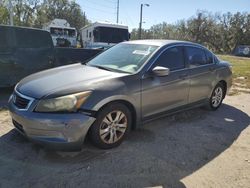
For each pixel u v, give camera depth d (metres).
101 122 3.89
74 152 3.94
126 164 3.74
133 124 4.45
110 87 3.95
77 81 3.97
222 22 68.50
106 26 17.09
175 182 3.42
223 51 69.12
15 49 6.93
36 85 3.95
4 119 5.25
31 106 3.68
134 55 4.85
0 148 4.02
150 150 4.19
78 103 3.64
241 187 3.40
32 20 59.50
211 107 6.34
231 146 4.53
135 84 4.25
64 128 3.56
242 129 5.34
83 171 3.52
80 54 8.46
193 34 70.56
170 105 4.97
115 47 5.46
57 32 26.56
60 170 3.52
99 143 3.96
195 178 3.53
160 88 4.64
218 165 3.89
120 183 3.32
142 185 3.31
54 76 4.24
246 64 23.36
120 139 4.22
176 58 5.11
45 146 3.74
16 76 7.05
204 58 5.88
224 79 6.41
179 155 4.10
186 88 5.25
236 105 7.12
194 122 5.57
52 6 67.06
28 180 3.30
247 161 4.05
